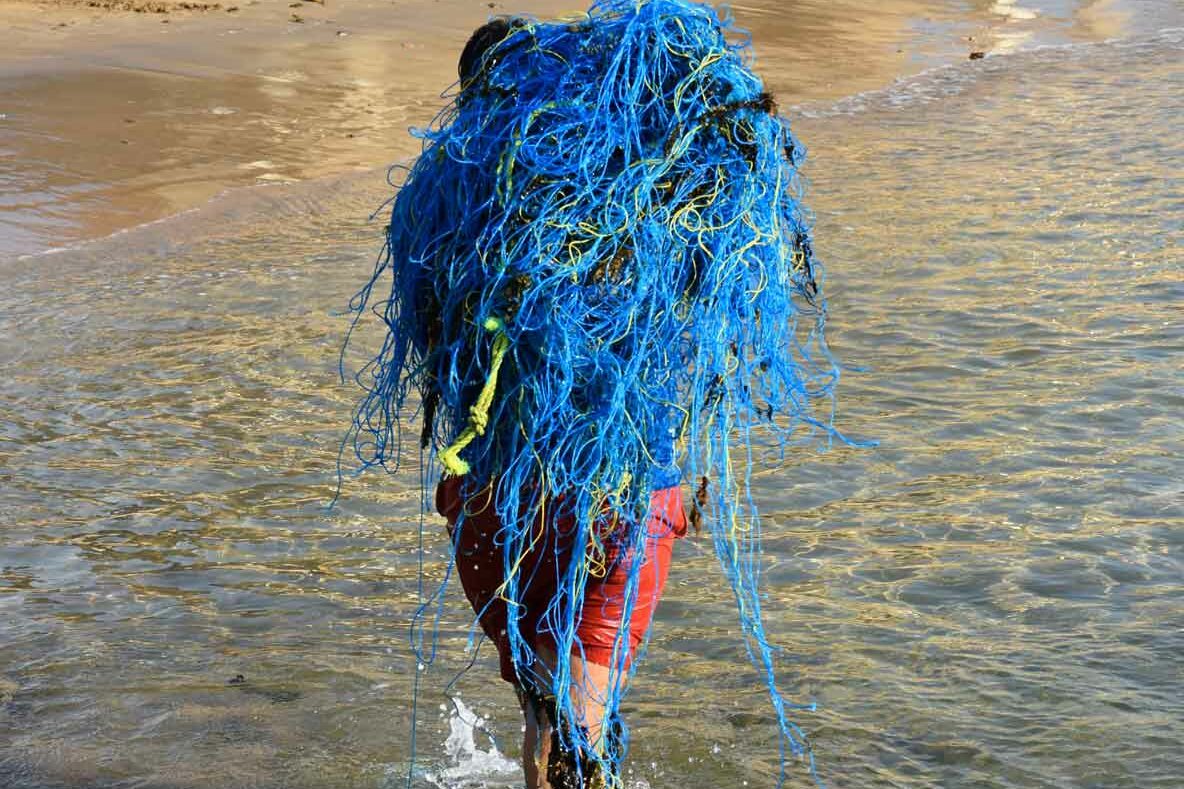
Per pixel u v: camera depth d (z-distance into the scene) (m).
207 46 18.53
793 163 3.27
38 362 8.03
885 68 19.17
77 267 10.29
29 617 4.98
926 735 4.09
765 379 3.39
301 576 5.33
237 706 4.40
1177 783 3.79
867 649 4.60
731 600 4.99
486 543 3.26
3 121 14.46
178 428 6.93
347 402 7.28
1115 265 9.23
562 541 3.15
